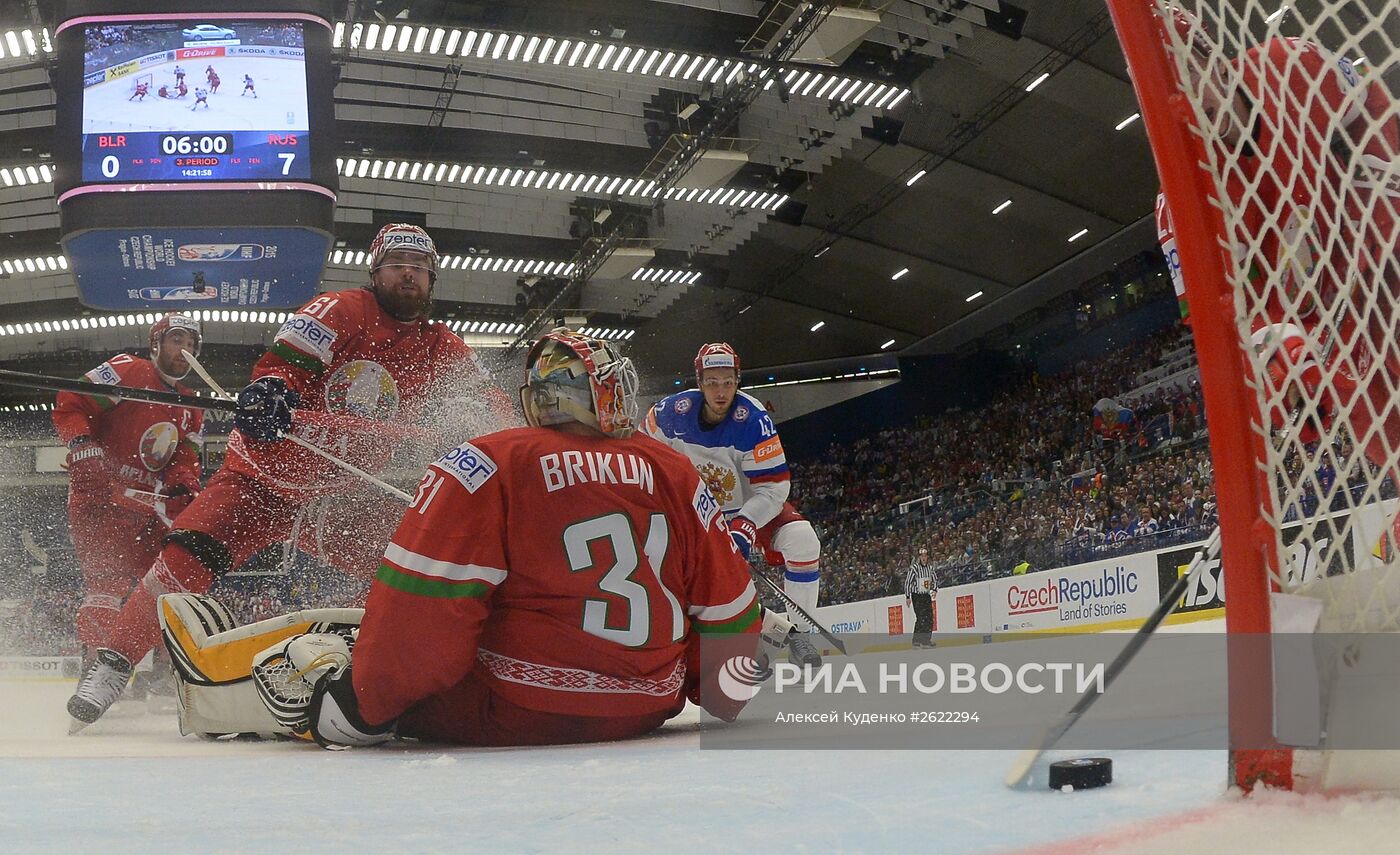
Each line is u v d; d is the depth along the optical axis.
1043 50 16.44
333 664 2.68
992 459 24.52
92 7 9.45
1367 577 1.37
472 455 2.49
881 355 29.00
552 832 1.28
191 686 2.99
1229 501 1.40
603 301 24.12
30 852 1.22
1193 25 1.49
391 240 4.49
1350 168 1.56
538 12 13.62
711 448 5.24
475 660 2.55
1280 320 1.47
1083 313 24.56
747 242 23.36
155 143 9.45
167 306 10.95
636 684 2.59
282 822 1.41
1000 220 21.91
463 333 24.83
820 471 28.81
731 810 1.39
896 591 18.55
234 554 4.38
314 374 4.46
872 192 21.20
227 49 9.55
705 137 16.66
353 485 4.60
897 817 1.28
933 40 15.46
